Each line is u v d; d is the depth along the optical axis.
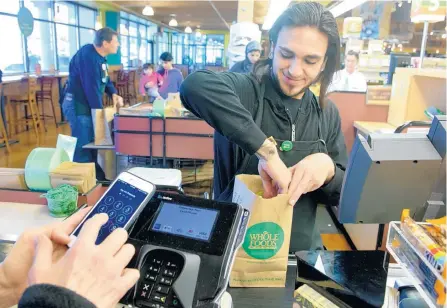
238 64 4.15
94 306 0.41
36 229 0.59
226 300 0.67
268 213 0.77
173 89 6.30
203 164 3.29
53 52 9.95
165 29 20.52
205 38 22.95
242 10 5.20
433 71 2.76
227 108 0.88
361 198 0.66
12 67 8.19
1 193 1.66
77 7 11.20
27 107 6.99
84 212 0.63
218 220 0.61
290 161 1.07
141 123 3.24
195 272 0.55
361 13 6.44
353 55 4.28
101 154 3.72
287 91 1.04
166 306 0.53
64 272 0.45
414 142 0.64
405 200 0.67
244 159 1.07
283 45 0.96
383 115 3.83
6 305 0.58
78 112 3.90
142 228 0.62
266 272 0.79
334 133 1.19
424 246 0.57
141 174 1.35
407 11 6.00
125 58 14.90
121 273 0.47
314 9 0.92
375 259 0.72
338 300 0.67
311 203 1.06
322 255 0.73
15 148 5.85
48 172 1.61
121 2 10.58
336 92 3.78
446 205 0.66
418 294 0.68
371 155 0.62
